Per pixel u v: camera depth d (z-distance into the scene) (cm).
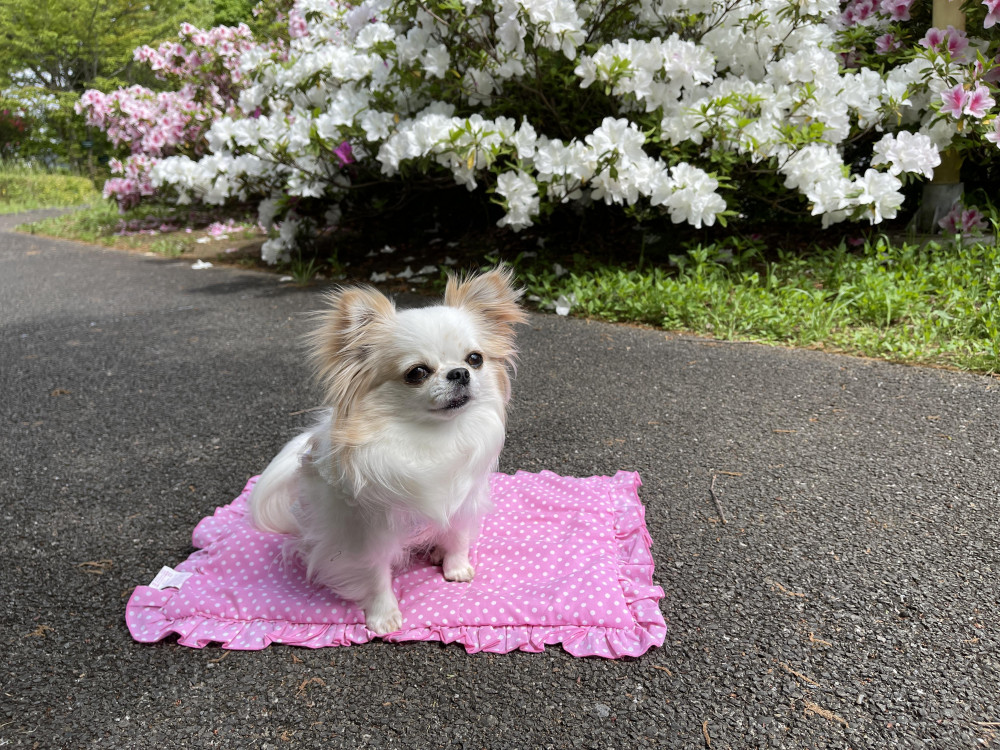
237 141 174
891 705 49
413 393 55
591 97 146
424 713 51
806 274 137
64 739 50
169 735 50
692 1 140
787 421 90
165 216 298
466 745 48
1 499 81
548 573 64
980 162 151
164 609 62
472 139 135
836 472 78
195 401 108
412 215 199
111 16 598
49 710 52
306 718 51
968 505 70
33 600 64
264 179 184
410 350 55
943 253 134
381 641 58
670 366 110
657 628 56
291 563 66
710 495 76
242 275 198
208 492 82
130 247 260
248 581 65
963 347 105
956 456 79
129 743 49
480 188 179
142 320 156
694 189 131
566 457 86
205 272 206
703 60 136
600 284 140
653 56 133
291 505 66
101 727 51
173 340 140
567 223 174
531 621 58
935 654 53
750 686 51
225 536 70
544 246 174
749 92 137
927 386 96
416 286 164
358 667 55
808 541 67
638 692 52
